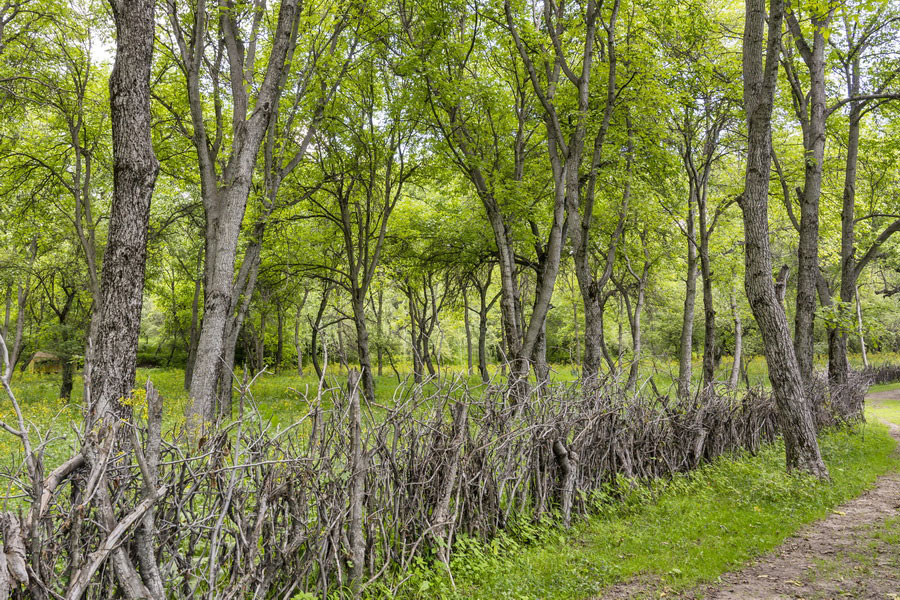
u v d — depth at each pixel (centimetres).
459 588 448
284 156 1639
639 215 1745
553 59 1279
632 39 1358
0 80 1370
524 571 491
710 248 1991
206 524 334
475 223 1948
